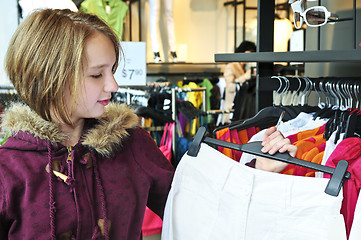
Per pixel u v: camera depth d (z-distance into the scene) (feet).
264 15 5.48
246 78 17.28
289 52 4.35
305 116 5.31
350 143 3.81
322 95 6.92
